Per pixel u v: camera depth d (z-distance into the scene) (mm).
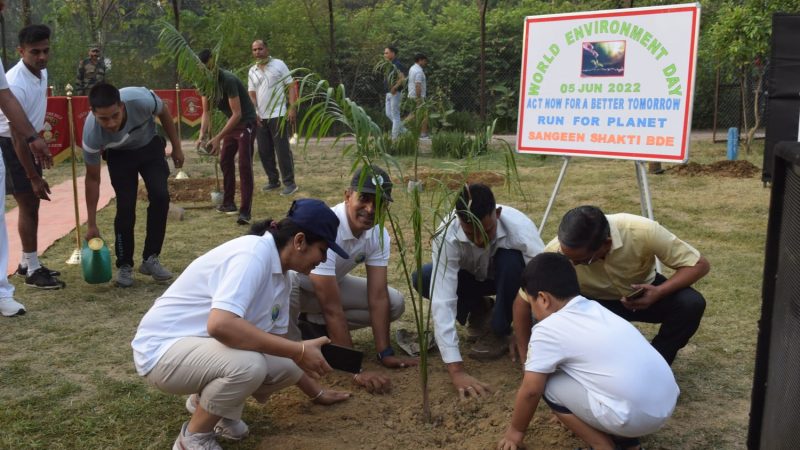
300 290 4176
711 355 4320
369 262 4137
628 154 4992
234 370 2957
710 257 6262
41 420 3566
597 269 3771
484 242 3814
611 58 4992
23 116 4891
